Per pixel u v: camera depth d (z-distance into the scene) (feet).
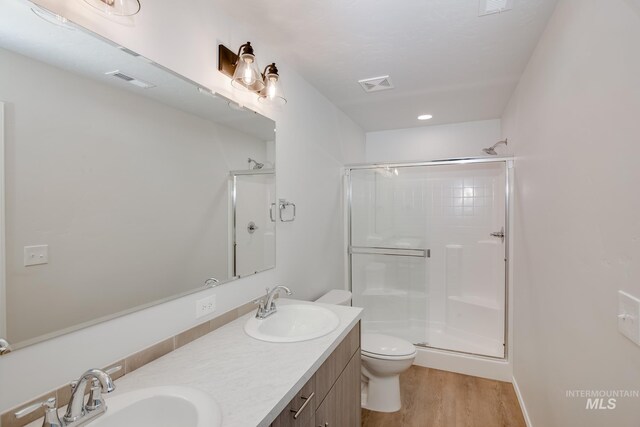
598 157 3.43
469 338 10.54
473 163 9.45
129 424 2.92
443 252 11.34
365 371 7.61
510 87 8.36
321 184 8.89
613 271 3.10
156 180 4.19
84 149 3.35
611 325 3.16
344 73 7.55
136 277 3.90
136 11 3.51
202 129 4.88
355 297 10.91
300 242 7.69
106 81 3.55
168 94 4.31
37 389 2.92
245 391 3.22
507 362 8.72
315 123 8.51
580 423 3.95
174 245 4.42
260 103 6.19
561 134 4.63
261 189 6.23
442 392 8.20
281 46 6.35
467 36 5.95
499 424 6.94
